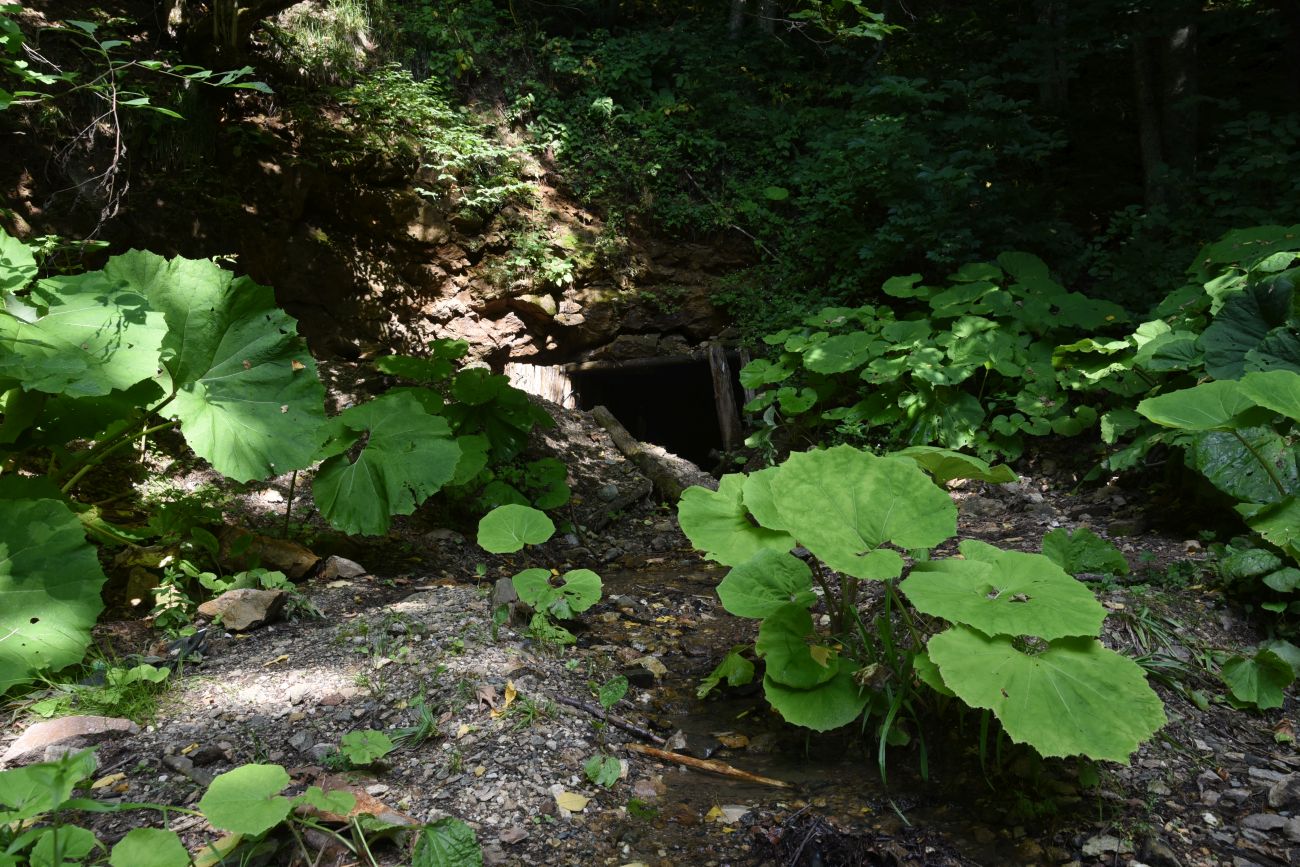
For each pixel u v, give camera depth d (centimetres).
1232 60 874
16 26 334
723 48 1017
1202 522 479
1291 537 346
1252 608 368
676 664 364
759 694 332
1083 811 252
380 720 289
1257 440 415
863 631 291
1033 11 899
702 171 935
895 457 318
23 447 348
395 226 793
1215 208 687
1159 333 539
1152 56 829
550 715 293
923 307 800
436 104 827
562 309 866
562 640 355
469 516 582
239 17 673
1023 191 761
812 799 262
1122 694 231
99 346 320
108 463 510
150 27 729
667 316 892
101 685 304
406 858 222
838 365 670
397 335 802
